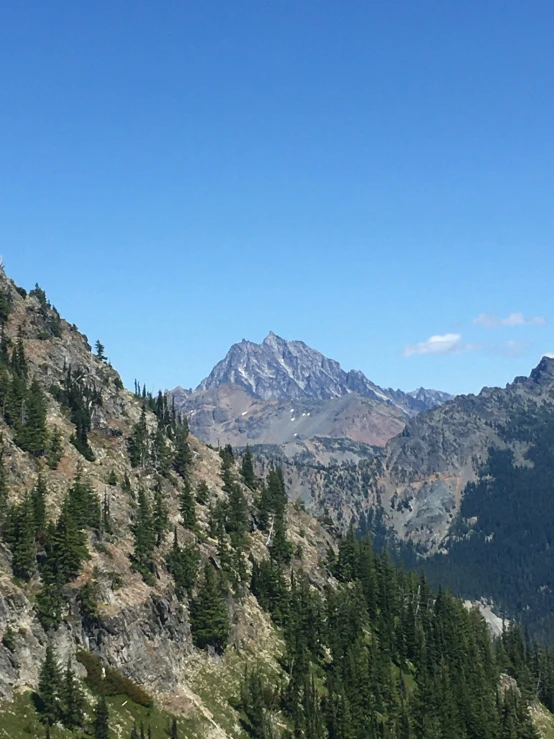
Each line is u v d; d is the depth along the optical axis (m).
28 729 129.00
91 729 136.50
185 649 175.00
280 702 176.88
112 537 182.62
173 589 183.25
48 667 137.25
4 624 143.00
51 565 159.50
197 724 156.50
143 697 153.12
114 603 164.00
